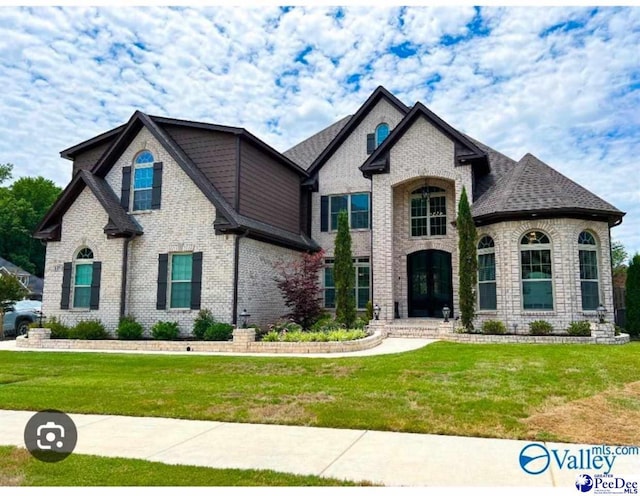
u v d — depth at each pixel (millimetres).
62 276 17953
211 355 13430
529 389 8359
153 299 17094
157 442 6047
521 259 16297
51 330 16984
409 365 10781
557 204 15742
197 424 6922
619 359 11055
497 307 16500
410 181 20406
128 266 17516
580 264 16078
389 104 22516
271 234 18016
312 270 18406
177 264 17234
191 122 17938
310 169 22984
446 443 5910
